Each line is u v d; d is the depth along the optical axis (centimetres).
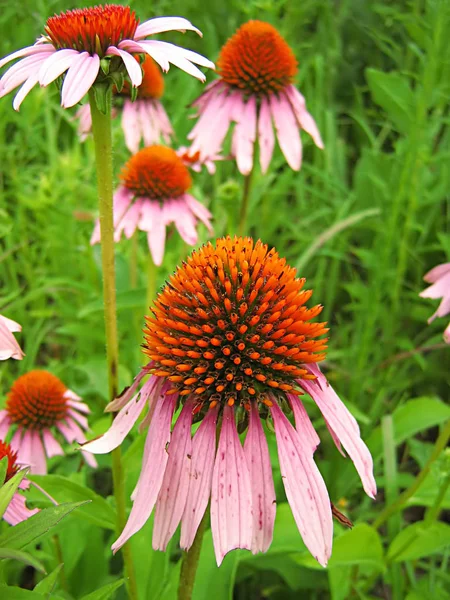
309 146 45
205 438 13
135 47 13
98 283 33
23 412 22
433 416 25
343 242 34
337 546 19
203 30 48
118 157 37
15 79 14
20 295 34
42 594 11
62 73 13
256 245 15
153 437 13
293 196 44
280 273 14
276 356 14
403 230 33
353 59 50
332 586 21
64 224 34
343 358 33
